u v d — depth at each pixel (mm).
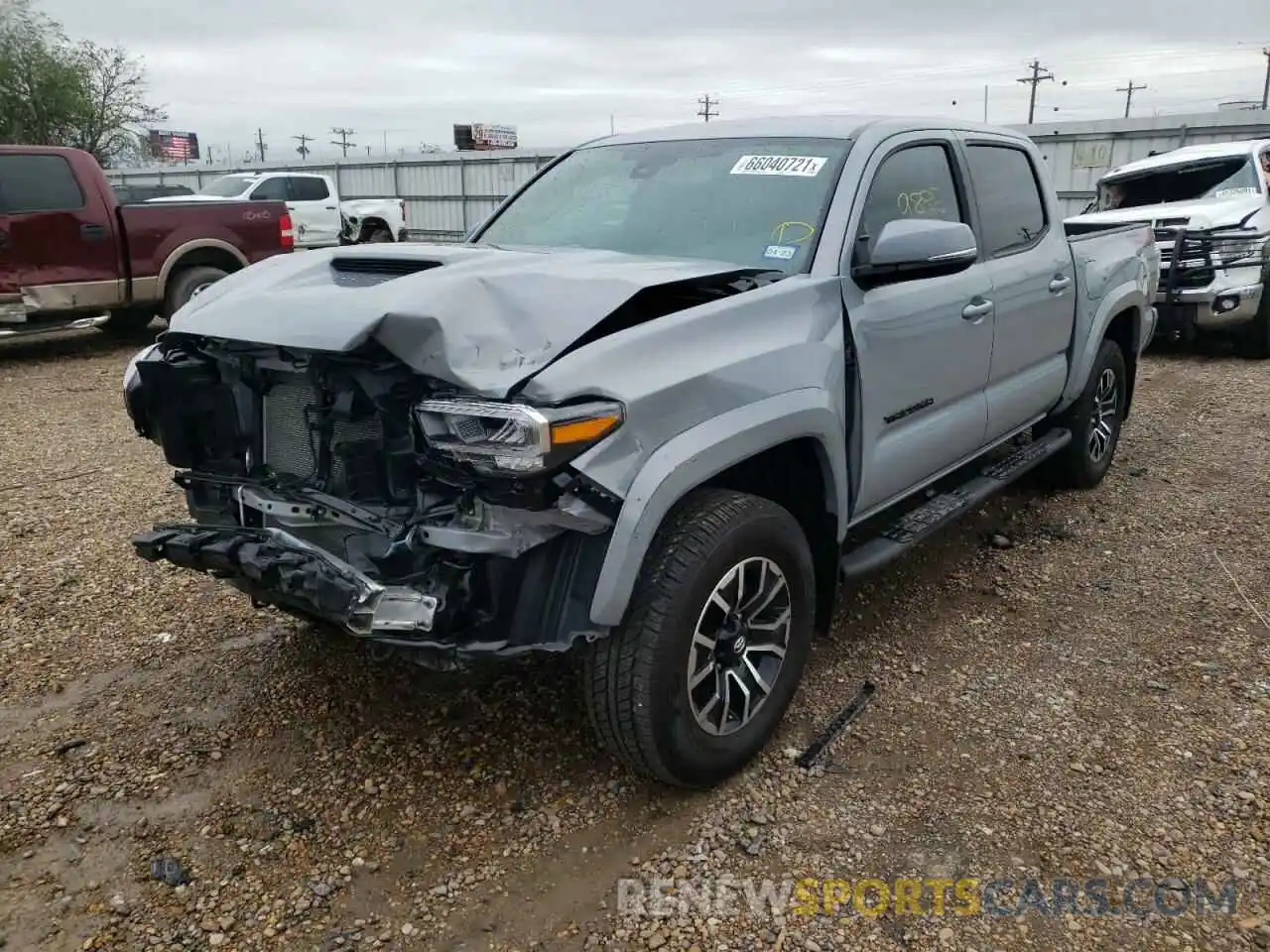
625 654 2658
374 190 31828
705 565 2711
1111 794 2988
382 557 2588
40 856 2742
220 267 11039
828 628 3457
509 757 3186
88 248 9867
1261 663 3762
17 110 27031
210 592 4387
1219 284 9508
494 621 2561
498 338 2523
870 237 3469
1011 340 4410
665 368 2637
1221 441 6891
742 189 3660
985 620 4184
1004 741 3277
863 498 3477
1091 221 8859
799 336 3051
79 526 5211
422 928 2496
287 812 2928
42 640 3957
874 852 2754
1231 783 3027
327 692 3570
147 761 3172
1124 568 4715
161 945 2438
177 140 46312
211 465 3197
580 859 2736
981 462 4824
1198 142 18875
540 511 2430
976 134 4430
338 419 2781
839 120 3896
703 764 2879
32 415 7812
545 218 4035
